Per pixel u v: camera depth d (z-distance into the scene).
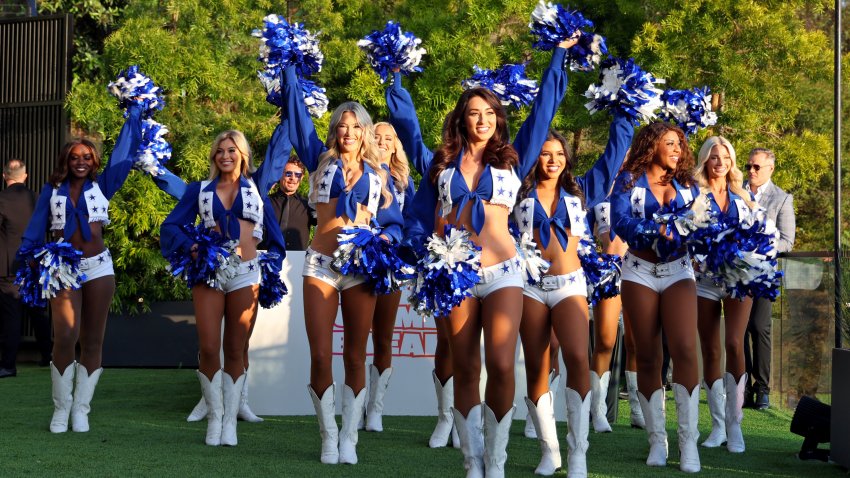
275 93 5.70
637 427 6.54
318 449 5.54
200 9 12.03
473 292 4.26
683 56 11.24
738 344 5.75
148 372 9.98
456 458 5.29
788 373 7.70
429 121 11.61
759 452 5.67
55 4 14.26
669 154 5.17
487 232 4.30
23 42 11.27
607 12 11.98
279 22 5.50
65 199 6.02
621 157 5.37
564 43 4.66
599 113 11.80
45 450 5.34
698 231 4.85
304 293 5.16
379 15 13.28
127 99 6.28
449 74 11.50
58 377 6.01
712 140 5.69
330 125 5.21
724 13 11.02
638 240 4.91
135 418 6.68
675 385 5.08
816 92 16.23
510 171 4.36
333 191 5.11
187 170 11.53
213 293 5.56
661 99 5.91
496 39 12.70
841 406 5.05
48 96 11.20
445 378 5.69
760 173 7.43
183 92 11.71
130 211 10.97
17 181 9.77
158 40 11.45
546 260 4.85
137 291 10.84
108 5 14.79
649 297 5.07
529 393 4.93
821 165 12.04
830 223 17.09
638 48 11.16
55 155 11.09
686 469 5.00
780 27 11.12
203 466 4.94
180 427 6.29
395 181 6.14
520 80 5.73
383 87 12.16
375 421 6.33
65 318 5.98
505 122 4.44
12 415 6.75
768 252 5.07
